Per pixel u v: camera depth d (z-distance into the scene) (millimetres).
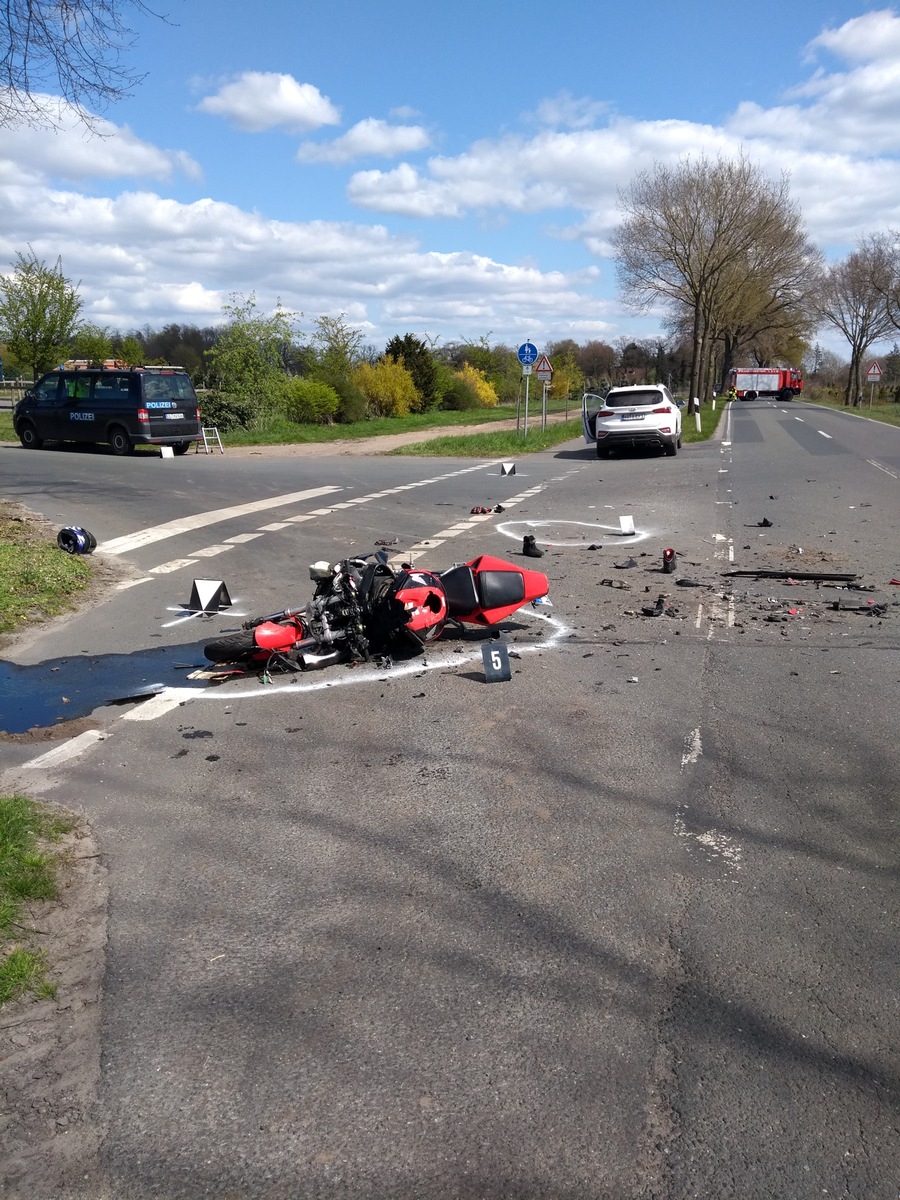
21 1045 3098
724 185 44469
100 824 4672
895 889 3957
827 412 52219
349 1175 2570
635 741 5578
